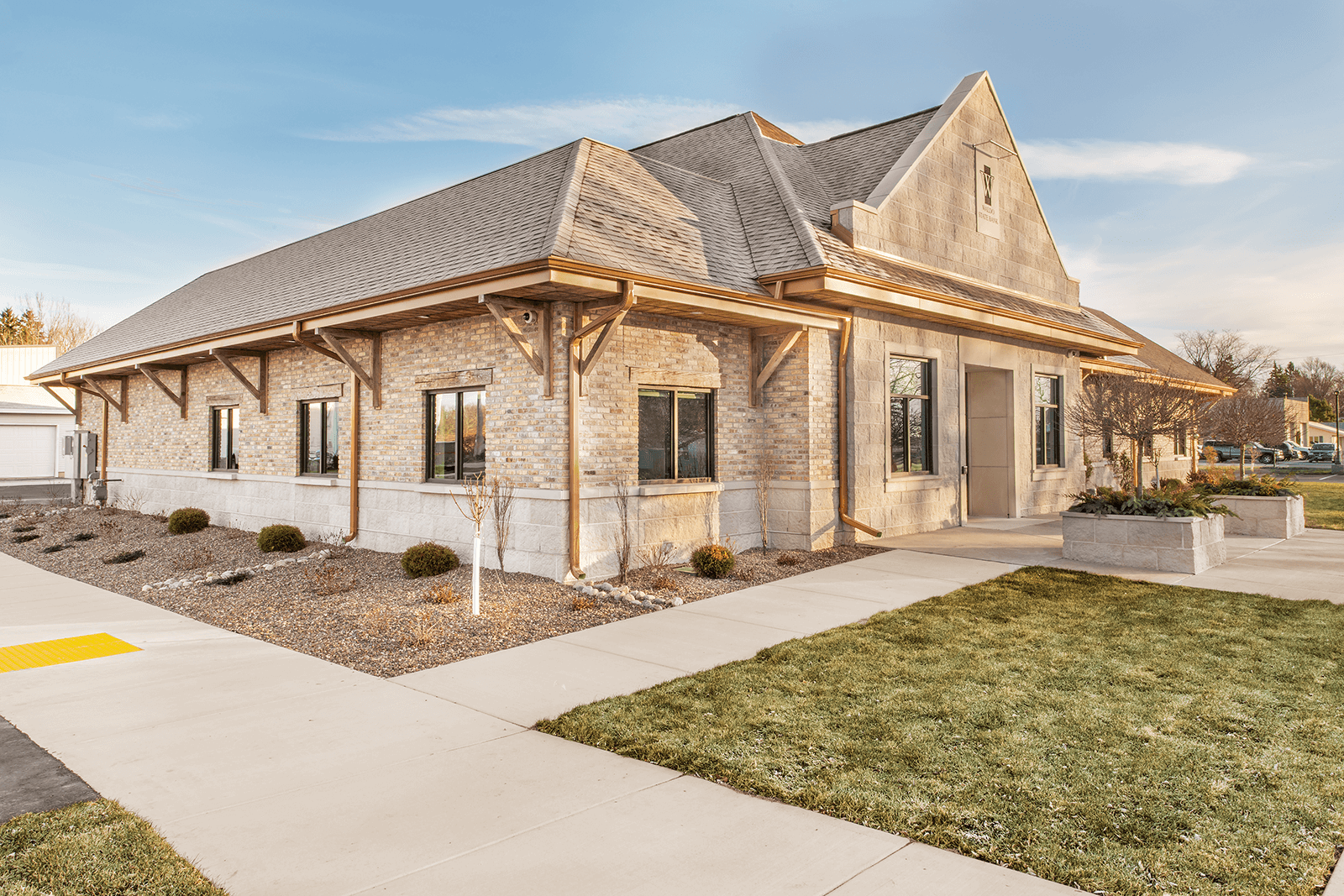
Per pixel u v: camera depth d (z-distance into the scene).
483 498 10.38
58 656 8.00
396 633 8.58
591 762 5.20
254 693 6.73
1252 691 6.39
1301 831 4.18
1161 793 4.62
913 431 15.63
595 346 10.62
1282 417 22.70
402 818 4.40
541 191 12.13
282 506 16.41
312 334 13.70
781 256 12.51
